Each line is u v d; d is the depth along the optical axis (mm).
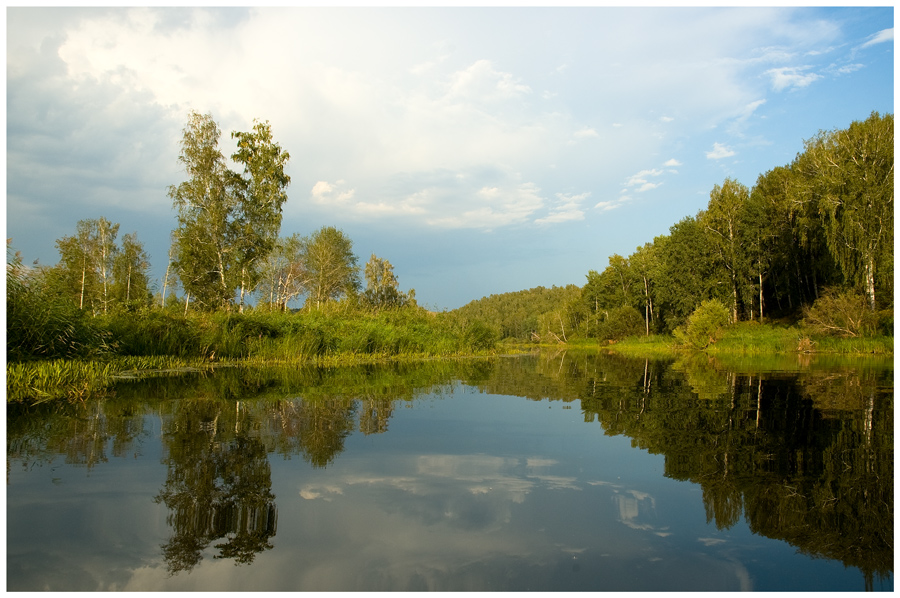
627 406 7246
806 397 8023
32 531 2871
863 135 27359
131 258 40406
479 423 5914
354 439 5051
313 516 3105
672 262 45094
